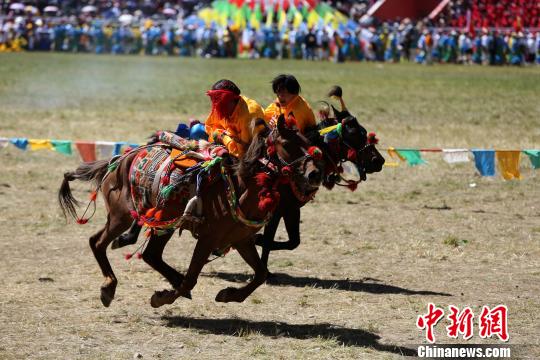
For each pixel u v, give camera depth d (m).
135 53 72.38
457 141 27.44
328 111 13.05
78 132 28.78
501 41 64.75
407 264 14.30
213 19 70.38
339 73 54.59
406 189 20.88
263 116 11.52
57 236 15.84
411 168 23.41
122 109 35.69
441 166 23.70
